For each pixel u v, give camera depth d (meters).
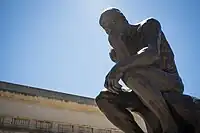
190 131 2.64
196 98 2.81
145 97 2.59
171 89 2.73
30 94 9.65
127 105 2.83
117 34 2.94
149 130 2.80
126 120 2.80
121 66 2.55
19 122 9.06
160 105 2.60
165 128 2.59
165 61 2.86
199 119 2.64
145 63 2.59
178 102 2.66
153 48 2.65
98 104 2.88
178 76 2.86
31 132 9.09
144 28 2.84
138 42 2.84
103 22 3.01
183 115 2.65
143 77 2.58
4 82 9.40
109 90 2.68
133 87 2.59
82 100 10.49
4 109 9.04
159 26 2.89
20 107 9.34
